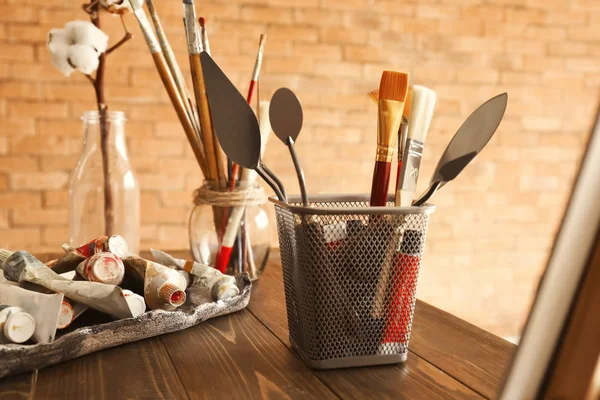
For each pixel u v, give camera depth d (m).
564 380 0.38
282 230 0.76
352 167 2.81
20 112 2.46
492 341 0.80
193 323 0.83
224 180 1.10
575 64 3.06
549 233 3.09
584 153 0.39
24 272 0.77
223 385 0.64
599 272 0.37
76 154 2.53
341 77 2.78
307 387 0.64
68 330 0.77
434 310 0.95
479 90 2.95
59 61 1.28
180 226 2.66
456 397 0.62
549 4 3.00
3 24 2.42
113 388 0.63
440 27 2.88
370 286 0.70
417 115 0.73
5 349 0.64
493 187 3.01
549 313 0.39
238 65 2.67
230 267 1.12
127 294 0.76
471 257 3.01
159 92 2.60
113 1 1.31
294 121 0.74
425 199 0.71
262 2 2.67
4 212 2.48
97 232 1.22
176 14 2.58
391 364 0.71
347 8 2.76
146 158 2.61
